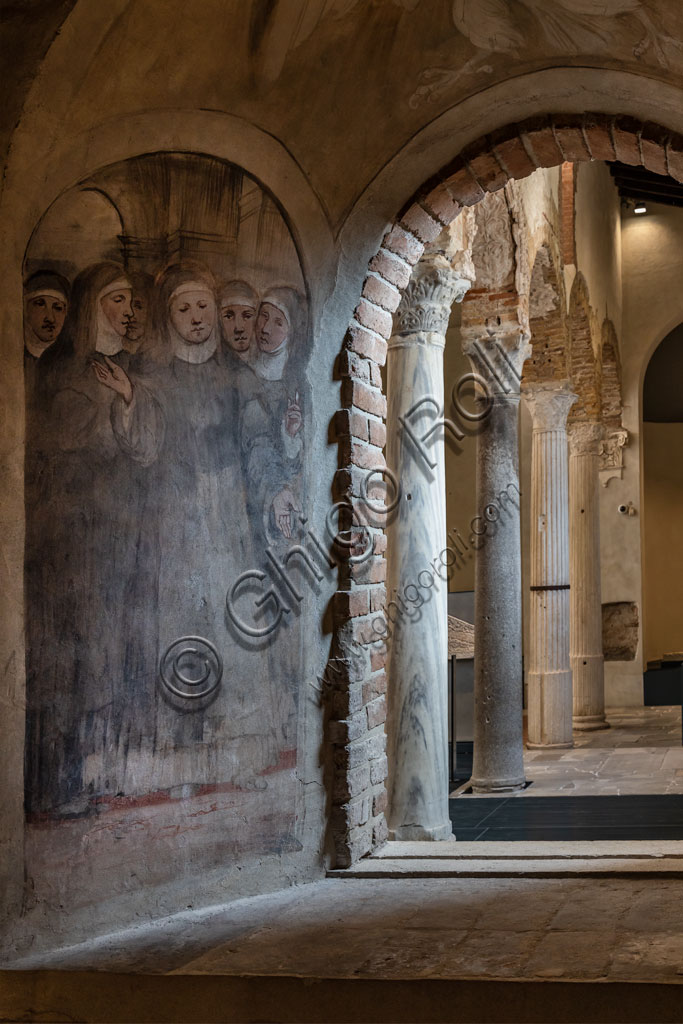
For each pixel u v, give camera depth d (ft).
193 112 13.96
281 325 15.53
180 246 14.17
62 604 12.72
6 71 11.85
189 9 12.78
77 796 12.77
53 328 12.73
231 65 13.98
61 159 12.59
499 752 30.60
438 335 23.08
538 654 40.37
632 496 55.16
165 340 13.99
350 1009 10.54
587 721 45.55
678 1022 9.73
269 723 15.10
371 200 16.58
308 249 15.89
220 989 10.91
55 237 12.75
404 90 15.81
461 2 14.78
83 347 13.05
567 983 10.07
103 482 13.23
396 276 17.44
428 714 21.94
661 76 15.34
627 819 25.25
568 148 17.13
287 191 15.47
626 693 54.49
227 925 13.07
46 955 12.14
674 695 54.95
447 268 22.59
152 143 13.61
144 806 13.50
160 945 12.31
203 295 14.44
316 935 12.35
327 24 14.37
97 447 13.17
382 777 17.16
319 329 16.16
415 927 12.45
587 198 45.06
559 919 12.41
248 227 15.02
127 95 13.04
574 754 38.17
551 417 40.11
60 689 12.65
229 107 14.39
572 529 46.70
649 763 35.04
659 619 66.28
